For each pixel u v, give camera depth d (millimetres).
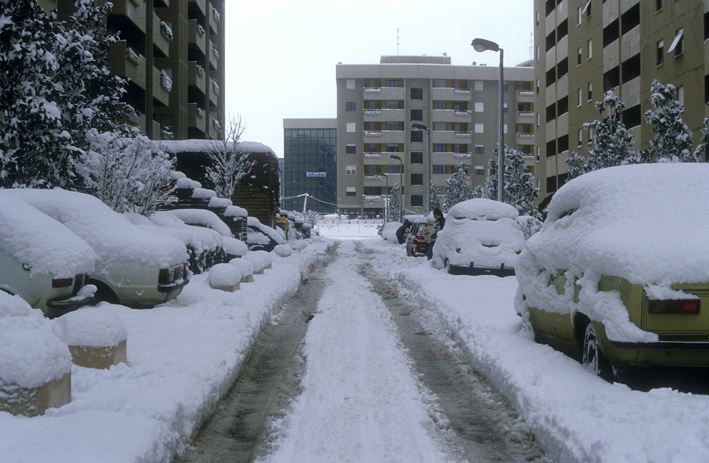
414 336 9016
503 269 15047
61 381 4430
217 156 29438
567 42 46812
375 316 10609
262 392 6172
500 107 21766
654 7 32875
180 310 9047
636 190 5617
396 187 78625
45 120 12359
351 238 57406
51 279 7402
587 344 5637
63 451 3455
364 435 4777
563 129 47969
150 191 16594
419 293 12844
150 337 7098
